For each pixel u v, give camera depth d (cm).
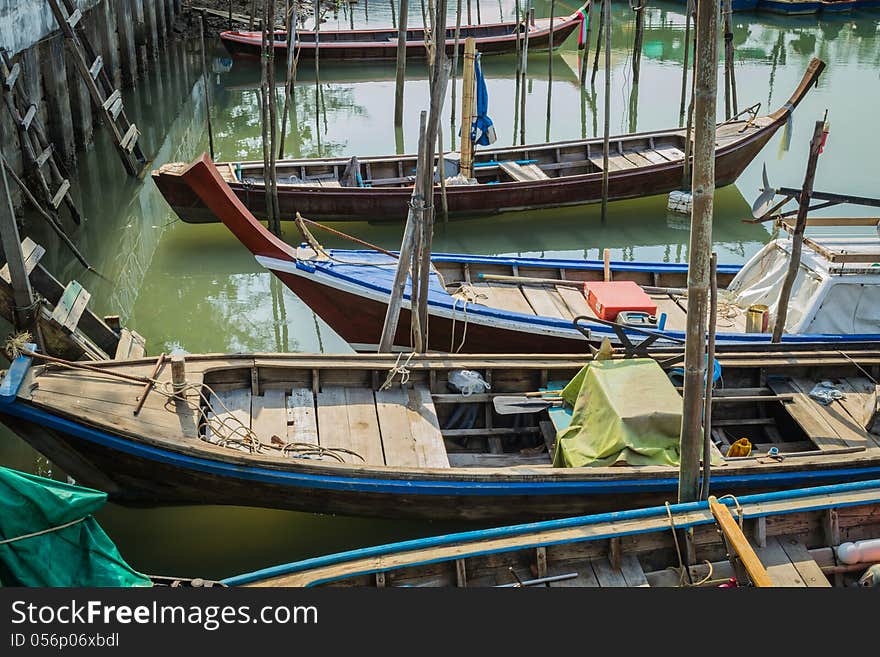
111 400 914
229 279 1612
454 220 1812
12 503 640
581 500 921
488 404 1051
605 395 948
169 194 1664
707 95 685
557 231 1827
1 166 1013
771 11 3844
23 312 1055
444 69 986
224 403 997
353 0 4103
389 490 890
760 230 1839
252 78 2955
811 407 1042
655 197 1980
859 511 839
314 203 1684
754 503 821
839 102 2602
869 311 1165
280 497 913
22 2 1677
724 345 1108
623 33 3622
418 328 1077
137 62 2823
